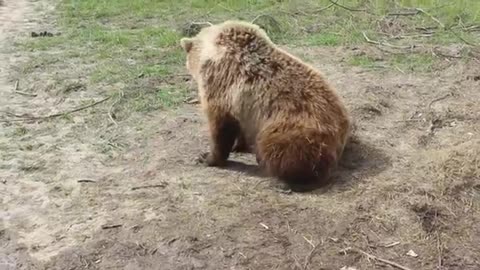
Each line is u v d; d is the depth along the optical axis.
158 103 5.17
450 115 4.81
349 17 7.80
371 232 3.32
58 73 6.01
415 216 3.44
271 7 8.55
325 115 3.69
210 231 3.33
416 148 4.25
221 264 3.10
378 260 3.11
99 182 3.88
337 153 3.76
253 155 4.21
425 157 4.04
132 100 5.24
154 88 5.52
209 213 3.48
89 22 8.12
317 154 3.56
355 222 3.38
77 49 6.84
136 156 4.24
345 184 3.74
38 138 4.57
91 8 8.91
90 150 4.35
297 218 3.42
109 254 3.19
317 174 3.61
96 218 3.49
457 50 6.42
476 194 3.64
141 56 6.51
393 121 4.73
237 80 3.81
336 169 3.90
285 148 3.58
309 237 3.28
